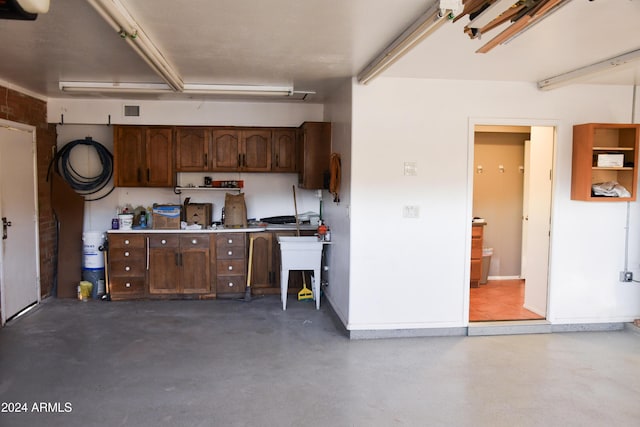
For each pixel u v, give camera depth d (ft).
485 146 23.82
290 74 15.51
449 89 15.58
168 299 20.16
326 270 20.15
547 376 12.70
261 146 21.17
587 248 16.46
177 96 19.70
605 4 8.95
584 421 10.32
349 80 15.75
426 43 11.56
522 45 11.68
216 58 13.48
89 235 20.31
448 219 15.76
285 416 10.41
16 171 17.56
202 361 13.50
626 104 16.31
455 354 14.25
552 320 16.44
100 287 20.58
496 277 24.29
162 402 10.99
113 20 9.06
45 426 9.84
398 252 15.61
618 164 15.64
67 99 20.40
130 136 20.54
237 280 20.43
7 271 16.79
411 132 15.51
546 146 17.08
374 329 15.62
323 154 19.33
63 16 10.15
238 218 20.83
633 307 16.80
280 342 15.15
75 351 14.15
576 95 16.12
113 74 15.74
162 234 19.99
